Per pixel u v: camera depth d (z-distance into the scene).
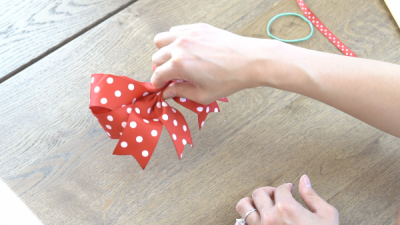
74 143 0.68
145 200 0.67
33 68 0.71
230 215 0.66
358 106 0.63
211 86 0.63
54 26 0.74
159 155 0.68
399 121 0.62
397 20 0.75
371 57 0.73
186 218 0.66
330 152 0.69
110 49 0.73
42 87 0.71
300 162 0.69
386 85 0.62
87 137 0.69
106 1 0.76
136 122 0.61
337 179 0.68
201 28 0.65
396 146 0.69
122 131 0.63
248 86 0.65
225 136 0.70
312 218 0.61
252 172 0.68
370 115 0.63
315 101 0.71
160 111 0.64
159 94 0.65
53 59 0.72
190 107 0.65
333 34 0.75
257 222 0.63
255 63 0.63
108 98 0.62
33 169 0.67
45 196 0.66
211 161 0.68
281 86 0.64
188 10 0.76
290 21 0.76
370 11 0.76
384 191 0.67
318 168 0.68
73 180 0.67
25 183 0.66
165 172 0.68
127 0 0.76
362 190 0.67
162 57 0.63
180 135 0.63
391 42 0.74
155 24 0.75
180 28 0.66
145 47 0.74
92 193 0.67
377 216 0.66
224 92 0.64
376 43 0.74
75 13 0.75
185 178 0.67
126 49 0.73
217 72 0.62
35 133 0.69
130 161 0.68
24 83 0.71
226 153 0.69
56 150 0.68
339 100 0.63
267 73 0.63
